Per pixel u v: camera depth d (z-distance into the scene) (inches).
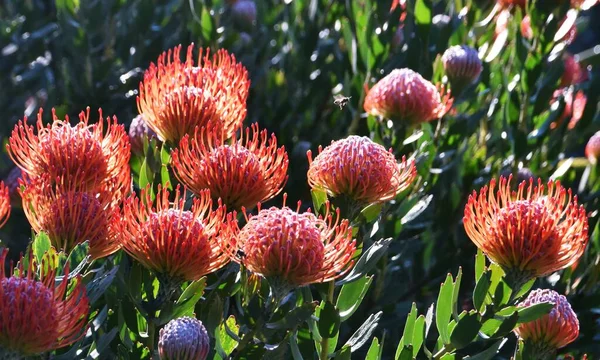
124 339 113.1
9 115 256.7
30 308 87.7
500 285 112.7
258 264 99.9
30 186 107.9
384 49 194.4
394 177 118.3
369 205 118.6
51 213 105.0
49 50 269.3
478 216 111.9
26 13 266.2
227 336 110.4
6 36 259.8
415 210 162.6
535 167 216.8
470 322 114.7
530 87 201.0
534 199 112.5
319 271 100.1
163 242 99.9
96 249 106.8
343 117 210.4
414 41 201.2
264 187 109.8
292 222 99.7
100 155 109.6
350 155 115.2
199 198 110.3
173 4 253.4
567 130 231.0
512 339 174.4
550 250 108.8
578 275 185.8
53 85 247.4
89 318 115.6
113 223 103.6
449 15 231.8
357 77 193.9
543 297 123.6
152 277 108.0
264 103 227.6
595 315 180.5
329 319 112.0
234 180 107.6
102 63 222.7
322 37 251.1
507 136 203.2
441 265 189.9
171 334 99.5
